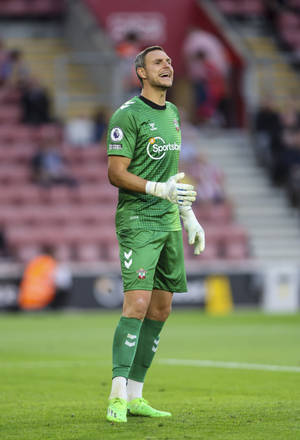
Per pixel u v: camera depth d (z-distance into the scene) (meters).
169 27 87.06
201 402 23.22
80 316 64.06
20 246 72.81
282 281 70.38
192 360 35.72
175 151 21.22
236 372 31.12
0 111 85.12
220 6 100.00
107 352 40.00
